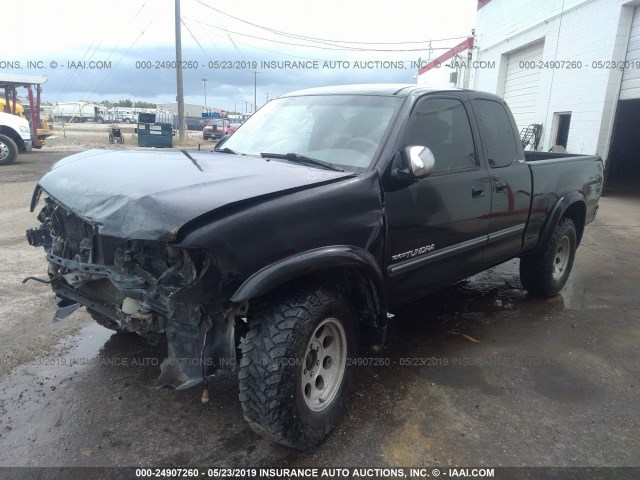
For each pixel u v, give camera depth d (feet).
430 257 11.46
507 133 14.35
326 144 11.25
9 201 31.55
